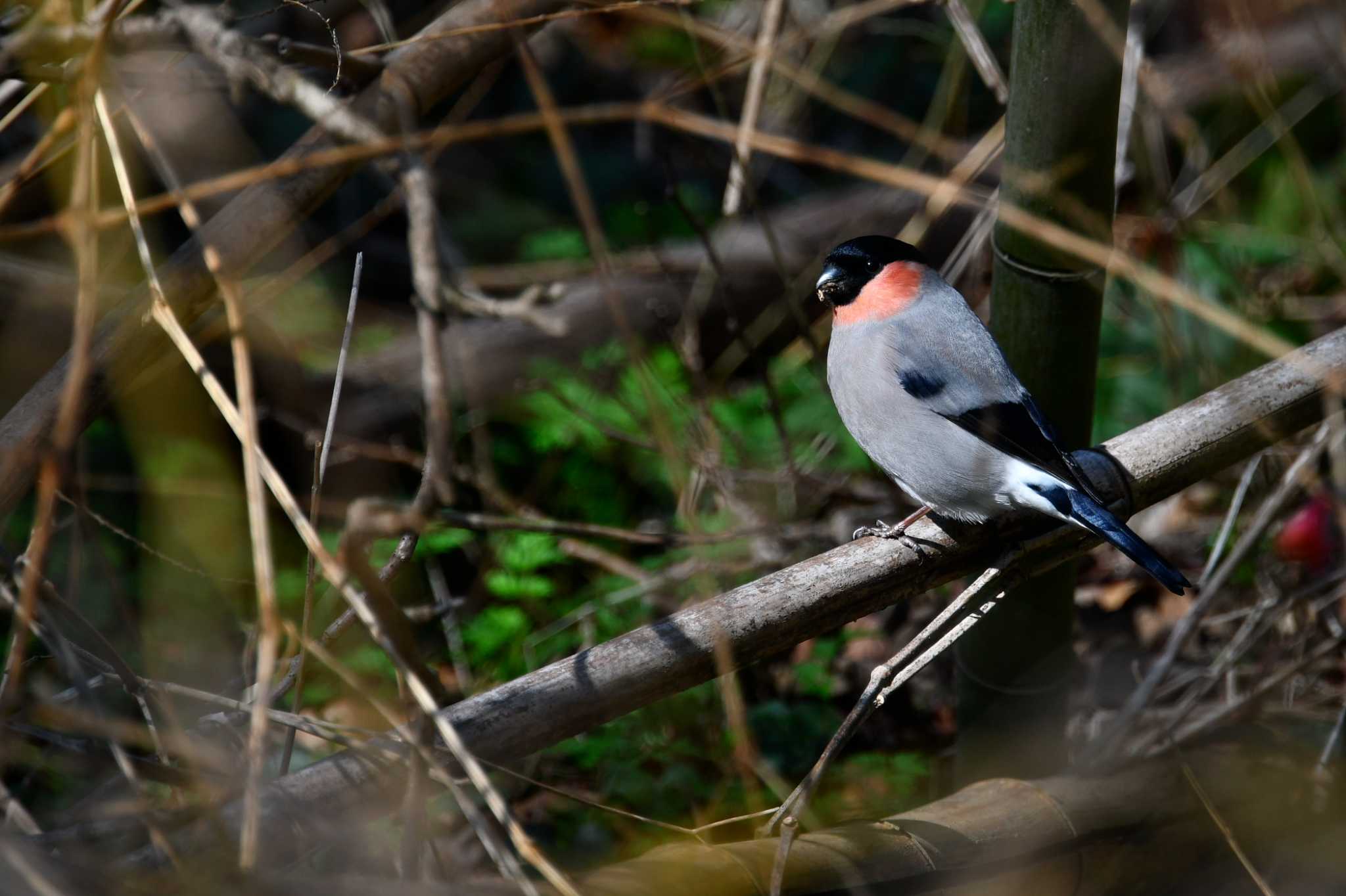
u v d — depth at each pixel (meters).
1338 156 14.58
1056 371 7.22
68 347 10.77
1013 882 6.65
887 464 7.93
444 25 7.26
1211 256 12.03
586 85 16.05
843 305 8.13
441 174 15.23
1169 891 7.21
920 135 10.88
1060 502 6.78
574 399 11.26
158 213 11.80
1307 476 8.58
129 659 8.88
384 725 8.49
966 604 6.09
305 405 11.39
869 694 5.74
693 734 8.64
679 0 7.05
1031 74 6.50
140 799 4.69
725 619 5.63
